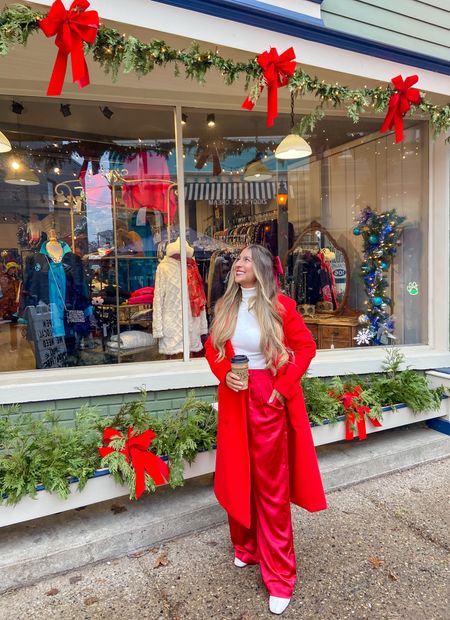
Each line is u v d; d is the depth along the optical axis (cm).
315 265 437
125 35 240
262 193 409
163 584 218
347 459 323
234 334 203
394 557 235
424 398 349
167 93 331
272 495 200
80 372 328
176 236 362
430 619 193
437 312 407
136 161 361
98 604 205
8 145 316
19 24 203
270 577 202
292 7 280
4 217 342
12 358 337
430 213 404
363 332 430
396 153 424
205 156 378
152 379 319
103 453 239
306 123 314
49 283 349
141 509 263
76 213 361
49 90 202
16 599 209
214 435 274
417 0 347
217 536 257
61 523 250
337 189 440
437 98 366
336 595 208
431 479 322
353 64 308
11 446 241
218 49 271
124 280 361
